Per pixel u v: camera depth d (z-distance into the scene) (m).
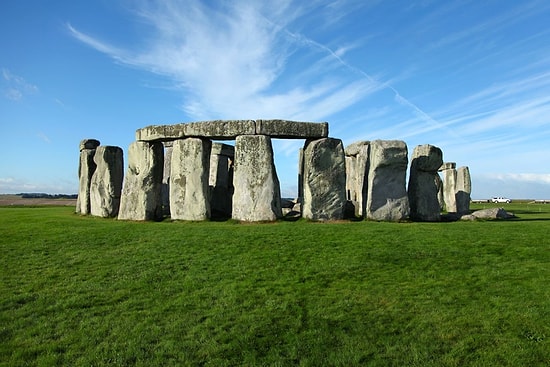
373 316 8.01
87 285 9.76
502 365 6.47
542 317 7.67
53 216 20.25
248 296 8.95
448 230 14.20
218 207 21.94
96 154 20.64
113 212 19.98
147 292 9.32
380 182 17.58
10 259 11.73
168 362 6.70
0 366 6.60
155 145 18.92
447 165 27.91
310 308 8.39
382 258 11.12
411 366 6.50
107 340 7.35
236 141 17.25
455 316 7.90
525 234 13.41
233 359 6.78
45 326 7.85
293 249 12.02
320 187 17.06
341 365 6.60
